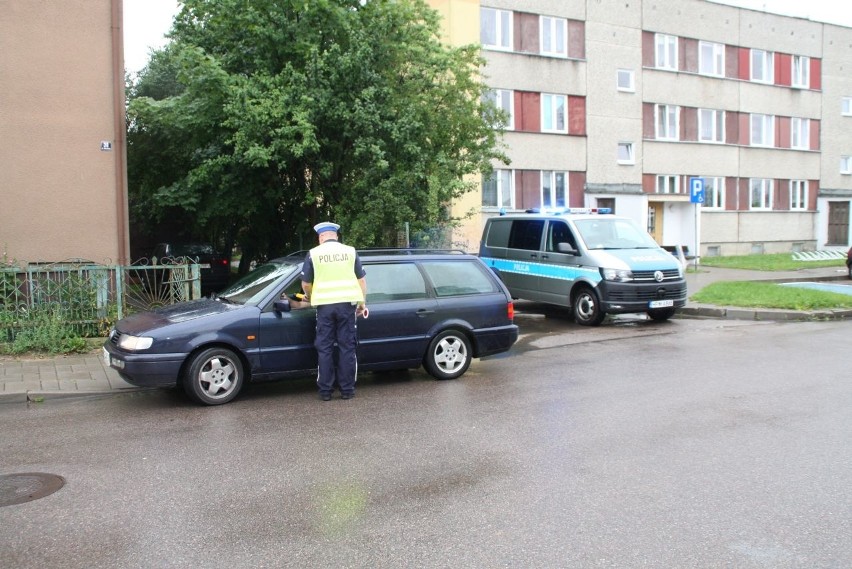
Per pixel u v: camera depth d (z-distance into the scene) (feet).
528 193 79.15
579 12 81.76
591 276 40.01
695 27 92.02
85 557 12.12
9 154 35.55
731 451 17.17
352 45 42.50
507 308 27.50
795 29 102.32
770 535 12.59
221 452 17.80
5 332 30.89
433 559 11.84
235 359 23.08
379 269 25.98
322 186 47.93
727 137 96.48
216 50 47.62
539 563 11.62
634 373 26.61
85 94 36.88
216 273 62.69
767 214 101.76
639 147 87.25
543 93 79.66
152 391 24.93
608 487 14.94
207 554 12.16
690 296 47.93
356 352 24.57
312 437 19.02
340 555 12.04
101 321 32.73
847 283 61.16
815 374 25.79
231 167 47.47
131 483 15.65
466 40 72.64
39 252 36.24
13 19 35.45
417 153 42.68
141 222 70.54
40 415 21.90
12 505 14.44
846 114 108.88
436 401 22.89
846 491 14.61
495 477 15.66
